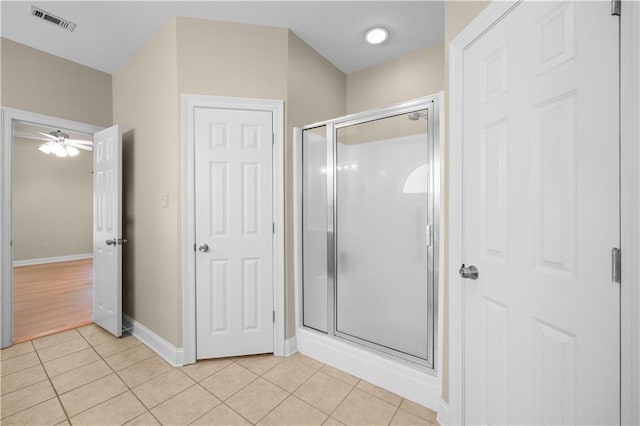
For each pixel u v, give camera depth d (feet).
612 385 2.55
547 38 3.10
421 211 5.89
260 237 7.14
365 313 6.51
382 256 6.34
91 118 8.99
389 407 5.30
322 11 6.74
